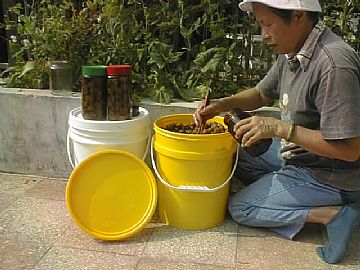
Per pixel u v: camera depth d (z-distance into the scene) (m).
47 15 3.32
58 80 2.96
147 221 2.41
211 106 2.50
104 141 2.46
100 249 2.30
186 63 3.17
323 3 2.95
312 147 2.07
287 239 2.44
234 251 2.31
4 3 3.68
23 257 2.21
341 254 2.21
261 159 2.65
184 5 3.09
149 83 3.04
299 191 2.32
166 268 2.16
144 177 2.45
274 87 2.56
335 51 2.02
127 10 3.09
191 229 2.51
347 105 1.97
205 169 2.39
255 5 2.05
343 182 2.25
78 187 2.40
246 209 2.46
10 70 3.38
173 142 2.36
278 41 2.09
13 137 3.09
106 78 2.49
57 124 3.00
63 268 2.14
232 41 3.09
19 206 2.70
